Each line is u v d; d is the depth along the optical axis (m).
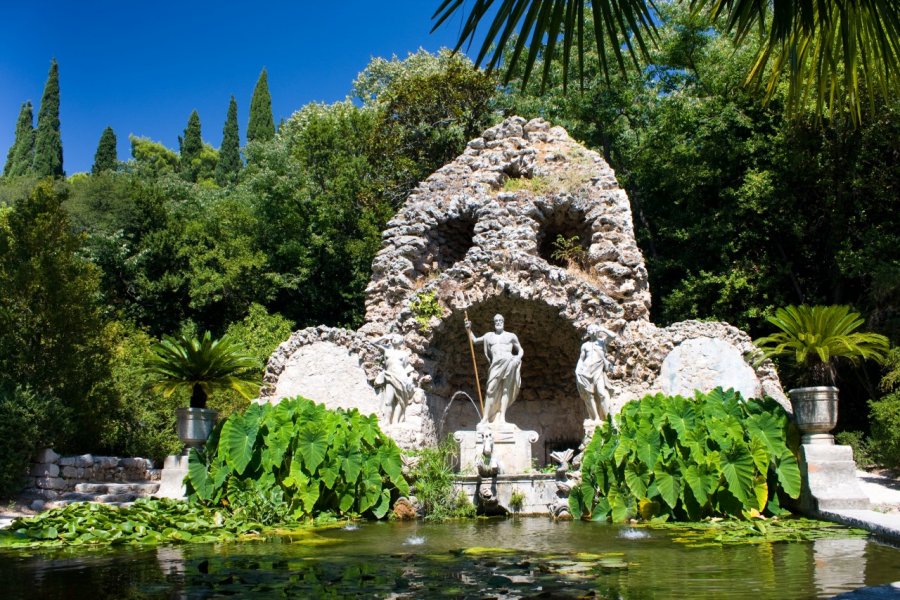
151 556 9.39
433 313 19.12
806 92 6.61
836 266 26.70
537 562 8.65
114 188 42.25
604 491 13.47
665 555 9.07
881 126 23.67
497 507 15.13
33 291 19.36
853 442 21.19
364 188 34.59
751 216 28.20
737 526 11.66
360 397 18.28
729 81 28.41
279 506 13.57
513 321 19.83
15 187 51.28
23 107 80.62
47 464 17.66
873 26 6.02
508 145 21.92
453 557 9.12
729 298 27.30
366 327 19.83
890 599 5.73
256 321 31.06
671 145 30.80
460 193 21.17
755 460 12.55
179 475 14.55
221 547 10.23
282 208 36.38
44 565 8.70
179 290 35.59
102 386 20.73
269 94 68.88
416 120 34.59
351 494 14.21
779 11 5.37
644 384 17.62
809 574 7.56
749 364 17.14
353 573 8.01
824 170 25.88
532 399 21.38
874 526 10.22
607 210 20.05
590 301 18.38
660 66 33.66
